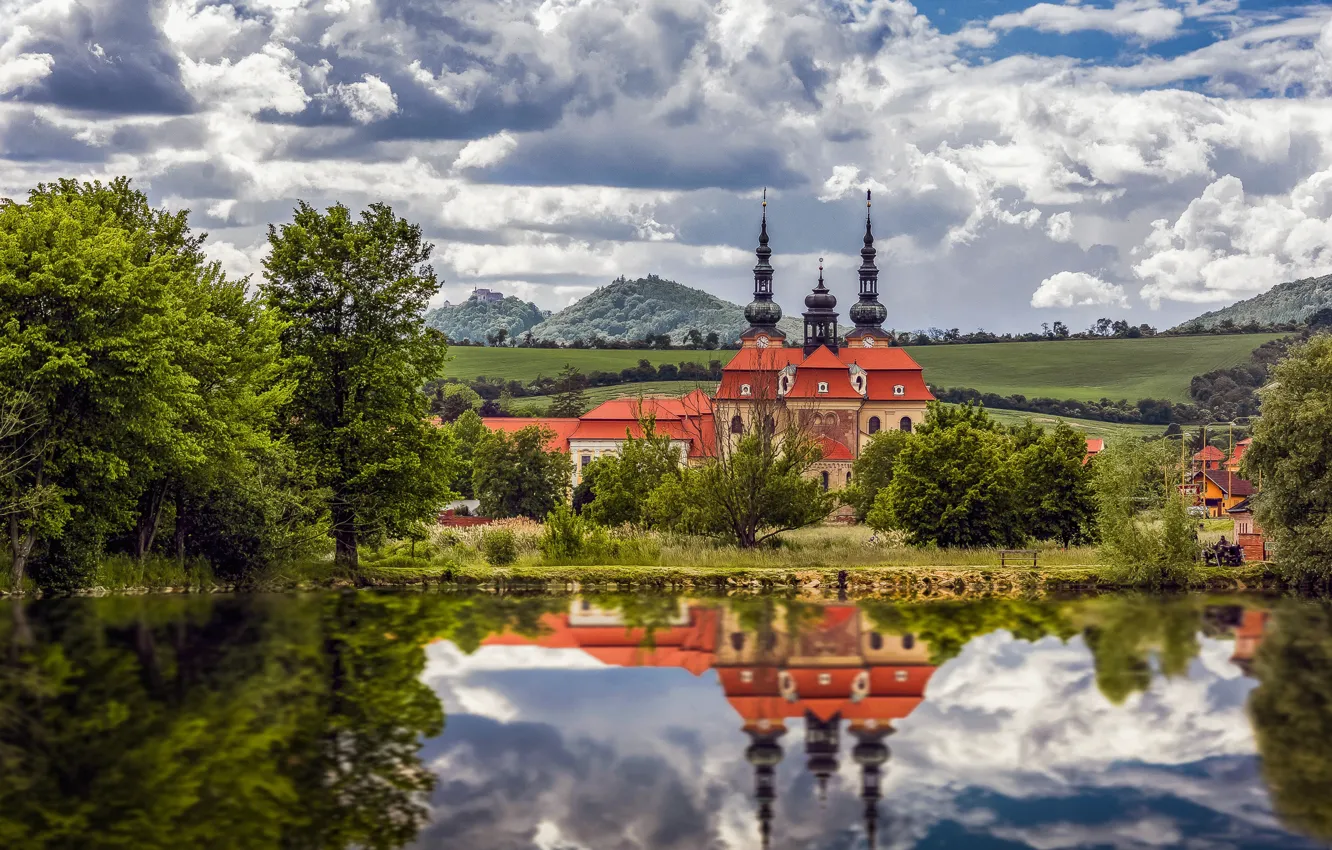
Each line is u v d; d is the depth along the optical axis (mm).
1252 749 37656
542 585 67438
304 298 66250
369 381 64938
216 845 29094
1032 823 31812
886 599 64625
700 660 48375
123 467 53656
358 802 31922
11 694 39750
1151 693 44125
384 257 67750
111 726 36875
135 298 54312
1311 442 68062
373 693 41469
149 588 59625
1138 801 33375
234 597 59250
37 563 56750
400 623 53594
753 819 31812
